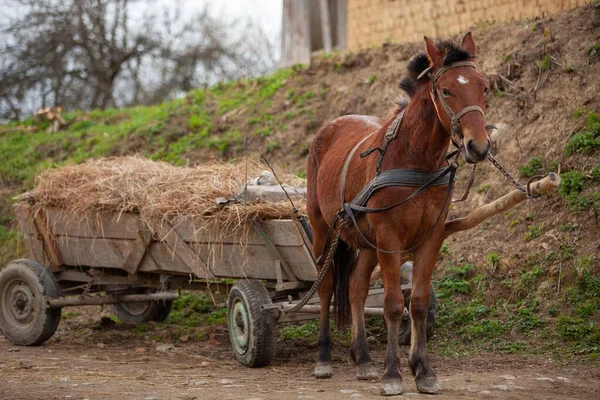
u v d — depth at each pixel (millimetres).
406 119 5441
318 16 17234
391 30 13164
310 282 7066
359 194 5617
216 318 9461
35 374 6484
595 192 8133
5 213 14203
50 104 25875
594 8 10227
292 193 7281
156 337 8586
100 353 7828
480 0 11836
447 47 5195
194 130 13547
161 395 5406
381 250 5398
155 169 8141
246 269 7090
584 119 8875
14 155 16109
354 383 5918
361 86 12086
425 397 5207
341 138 6570
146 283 8398
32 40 25109
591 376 5961
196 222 7125
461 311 7871
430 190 5336
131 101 26688
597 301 7211
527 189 5078
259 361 6746
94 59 25656
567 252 7801
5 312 8531
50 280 8328
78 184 8305
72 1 25688
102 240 8062
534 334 7184
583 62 9547
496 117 9914
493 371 6324
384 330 7801
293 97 12914
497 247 8469
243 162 8641
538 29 10539
